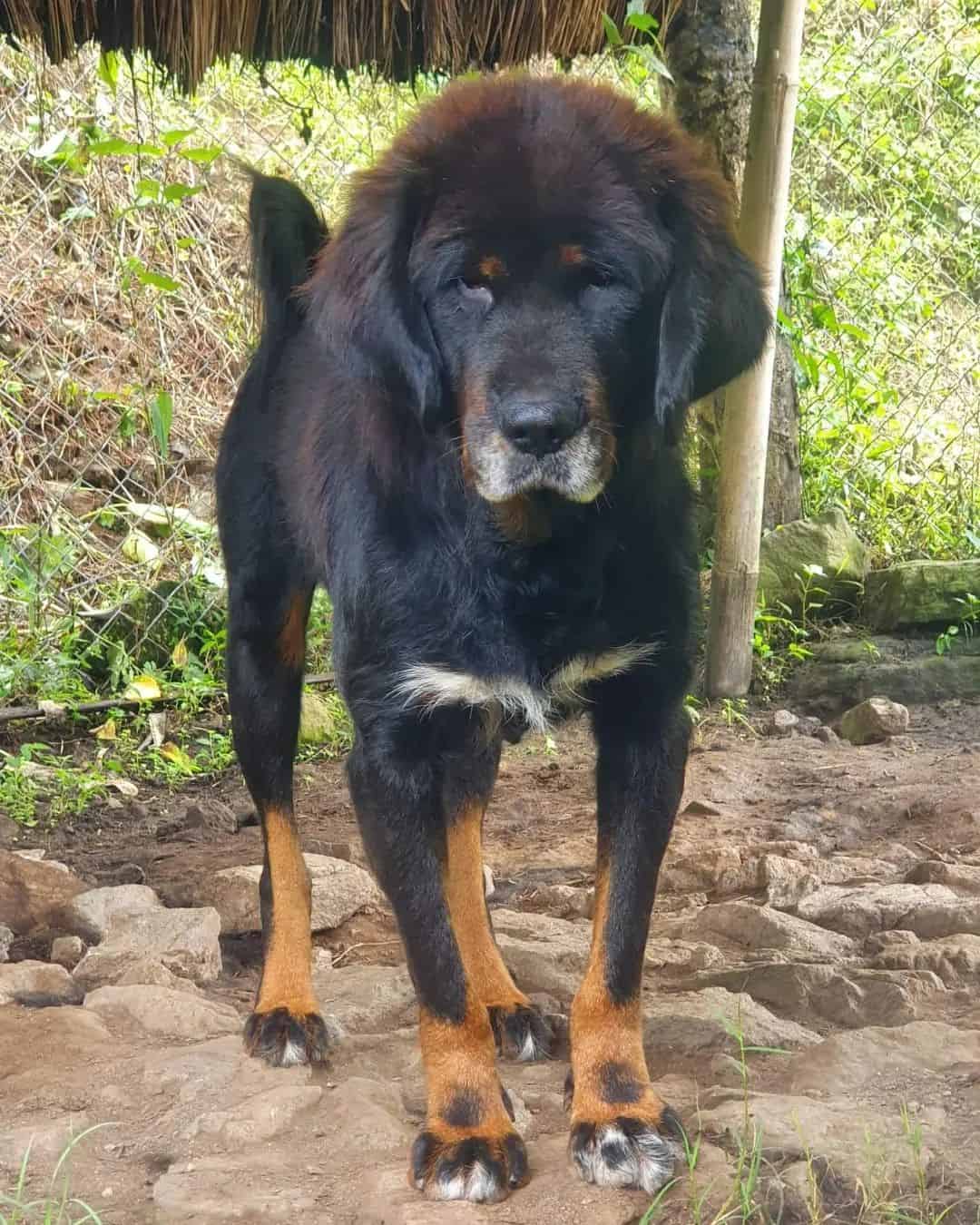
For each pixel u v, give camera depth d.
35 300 3.73
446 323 1.66
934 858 2.37
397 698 1.72
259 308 2.19
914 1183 1.53
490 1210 1.54
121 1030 1.89
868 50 4.08
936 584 3.31
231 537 2.07
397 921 1.67
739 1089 1.70
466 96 1.71
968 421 3.92
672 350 1.66
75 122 3.34
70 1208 1.54
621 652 1.72
